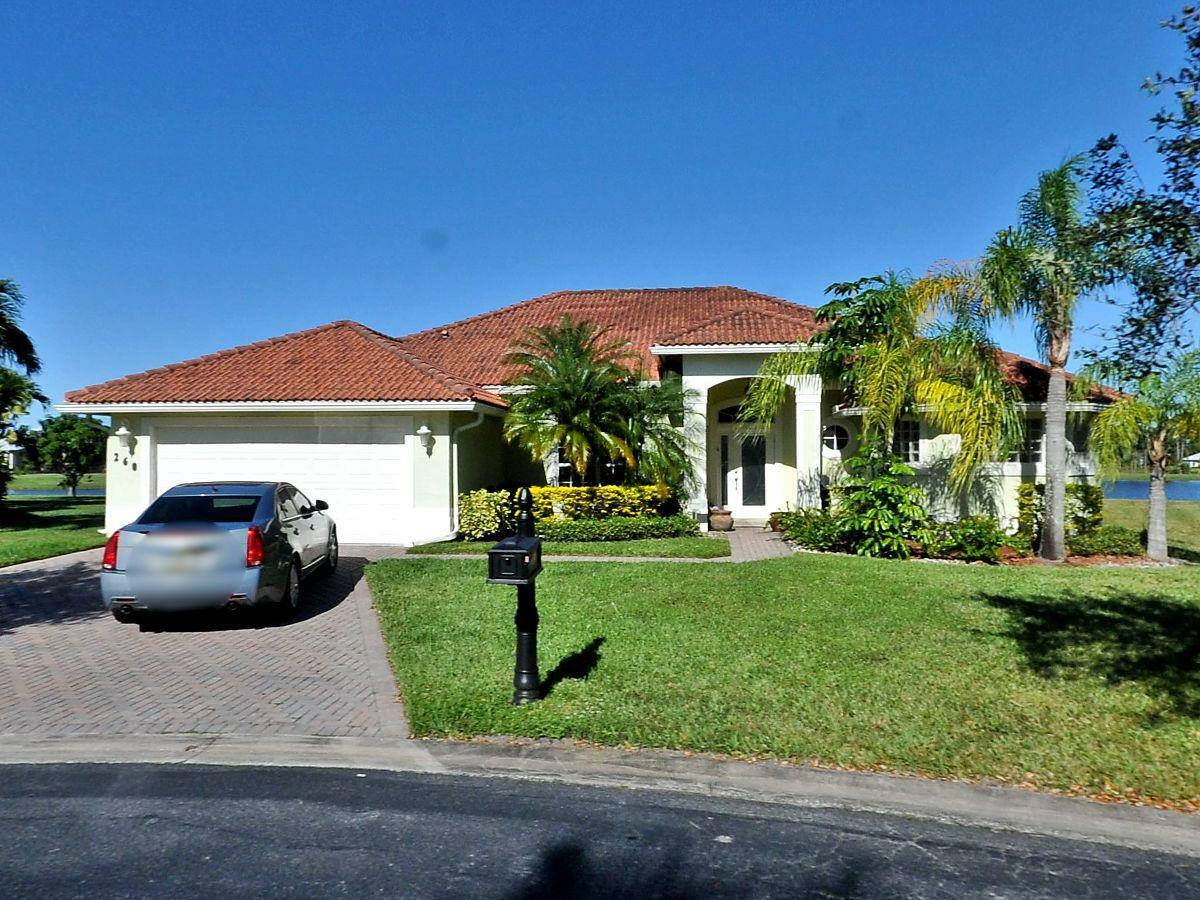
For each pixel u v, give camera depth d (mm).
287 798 4590
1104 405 15430
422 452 14906
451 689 6250
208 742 5430
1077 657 7020
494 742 5316
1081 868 3826
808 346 14031
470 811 4422
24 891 3580
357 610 9430
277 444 15180
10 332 20297
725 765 4945
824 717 5594
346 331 17953
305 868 3795
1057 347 13117
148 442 15211
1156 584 10617
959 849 4004
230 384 15555
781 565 11922
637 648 7301
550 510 15766
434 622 8438
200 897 3537
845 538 13938
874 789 4656
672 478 15664
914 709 5738
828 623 8211
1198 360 6012
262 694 6348
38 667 7109
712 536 15766
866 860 3891
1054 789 4609
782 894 3572
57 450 35188
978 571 11594
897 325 12875
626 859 3885
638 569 11547
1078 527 14711
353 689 6465
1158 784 4605
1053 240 5344
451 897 3539
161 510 9008
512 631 7996
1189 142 4266
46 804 4523
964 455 13109
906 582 10477
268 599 8445
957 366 12922
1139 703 5871
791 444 18797
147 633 8352
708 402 19125
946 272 12828
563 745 5254
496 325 22609
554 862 3854
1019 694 6051
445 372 18016
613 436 14875
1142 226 4473
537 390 14930
